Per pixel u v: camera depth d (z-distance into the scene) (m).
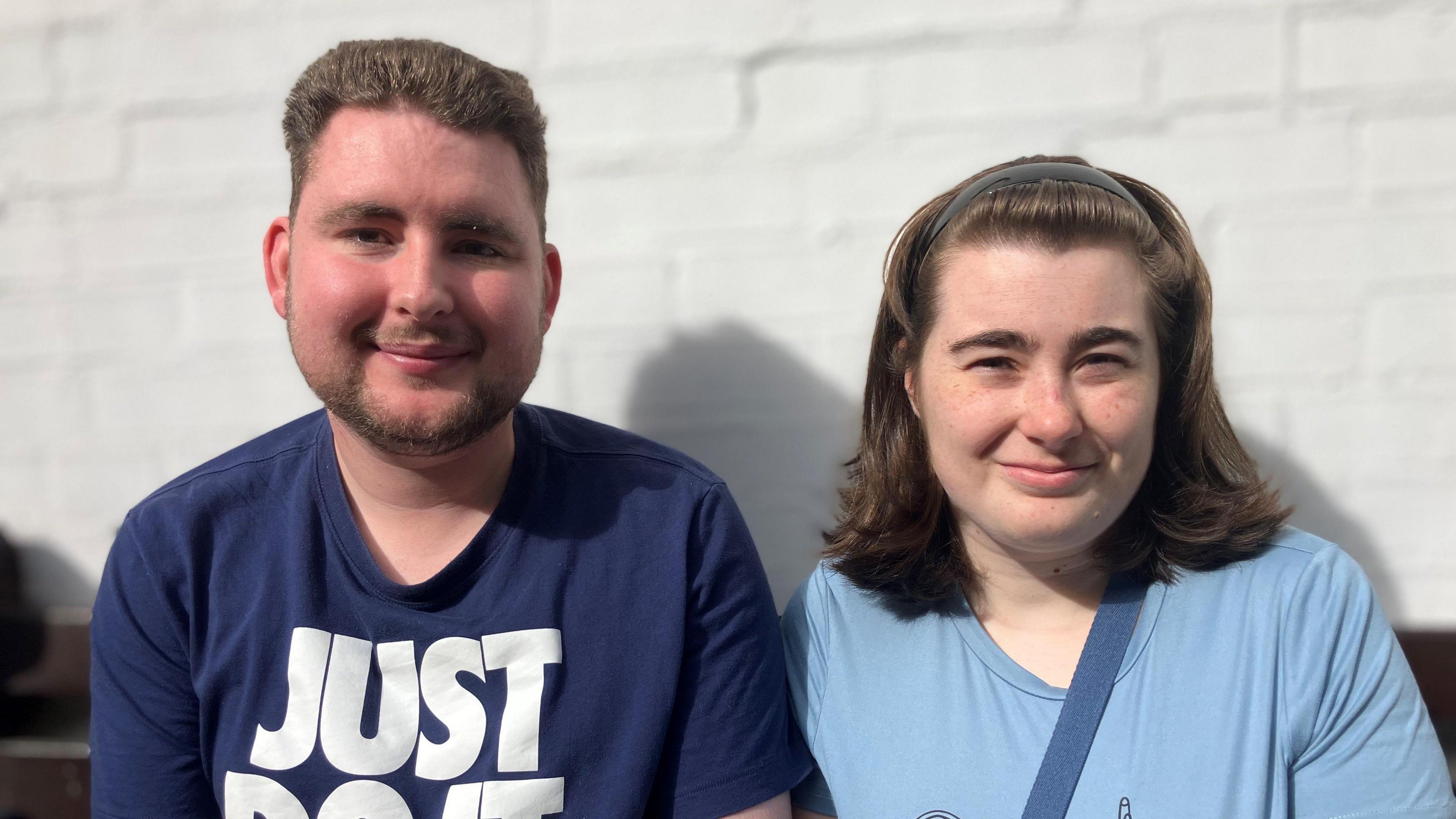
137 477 1.40
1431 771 0.82
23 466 1.41
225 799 0.92
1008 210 0.86
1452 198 1.19
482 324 0.89
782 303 1.29
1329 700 0.84
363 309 0.87
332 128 0.89
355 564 0.94
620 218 1.31
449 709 0.91
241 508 0.97
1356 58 1.19
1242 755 0.83
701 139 1.29
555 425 1.05
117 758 0.97
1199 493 0.93
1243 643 0.87
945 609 0.96
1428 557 1.22
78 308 1.39
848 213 1.27
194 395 1.38
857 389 1.29
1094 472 0.86
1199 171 1.22
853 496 1.06
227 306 1.36
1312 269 1.22
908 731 0.92
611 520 0.98
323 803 0.90
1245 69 1.21
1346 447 1.23
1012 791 0.86
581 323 1.32
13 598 1.40
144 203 1.36
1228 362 1.24
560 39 1.29
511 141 0.92
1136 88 1.22
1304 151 1.21
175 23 1.34
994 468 0.88
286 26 1.33
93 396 1.39
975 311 0.86
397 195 0.86
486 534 0.95
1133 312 0.85
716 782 0.94
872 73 1.25
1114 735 0.86
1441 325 1.20
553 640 0.93
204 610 0.95
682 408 1.32
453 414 0.89
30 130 1.37
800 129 1.27
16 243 1.39
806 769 0.97
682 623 0.95
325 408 1.02
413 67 0.88
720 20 1.27
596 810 0.91
